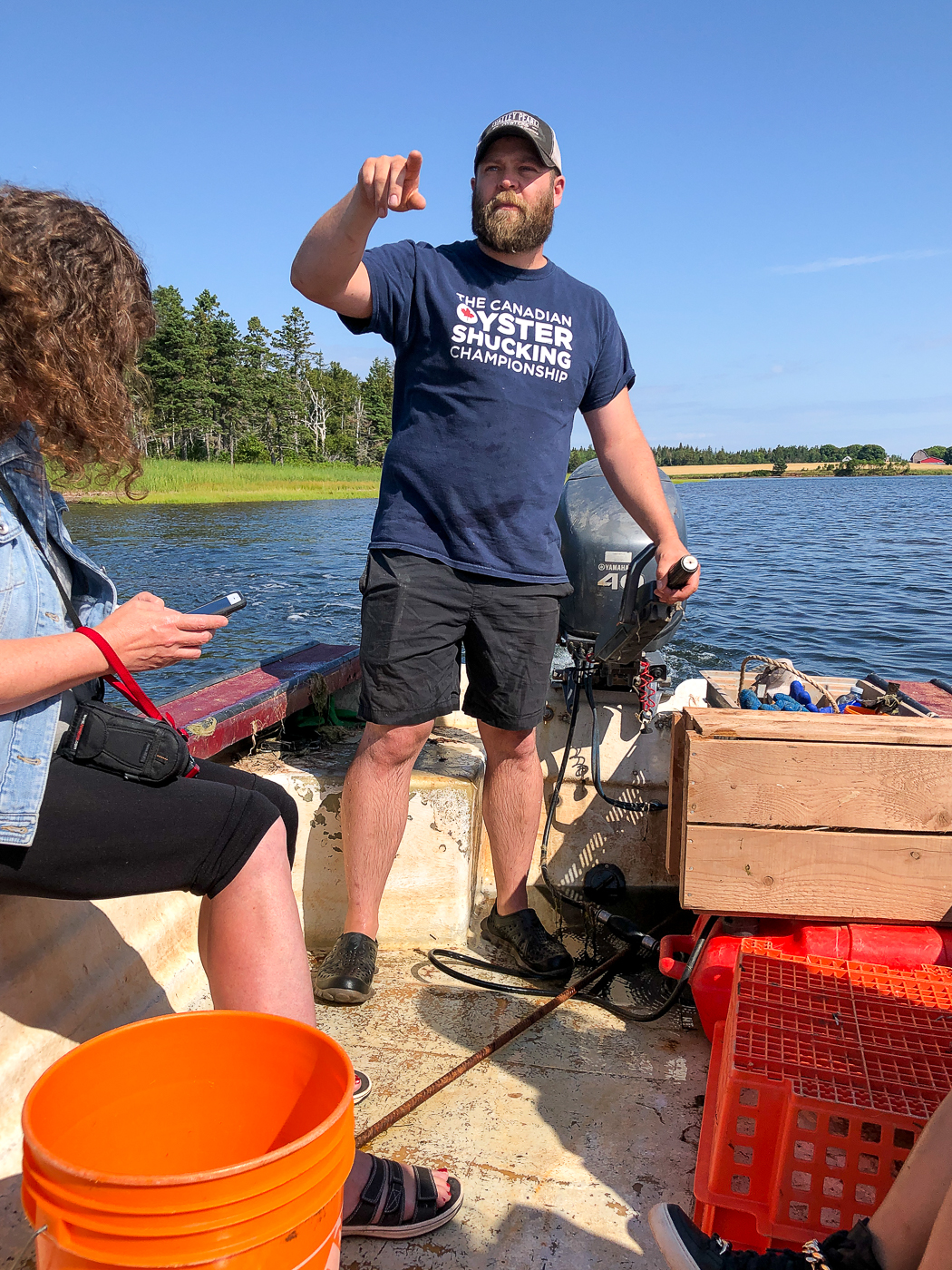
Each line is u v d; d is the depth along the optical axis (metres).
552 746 3.12
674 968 2.22
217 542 18.75
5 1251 1.43
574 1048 2.19
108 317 1.30
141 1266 0.93
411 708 2.29
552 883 3.14
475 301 2.26
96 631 1.27
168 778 1.38
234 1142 1.28
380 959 2.61
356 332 2.29
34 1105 1.04
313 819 2.61
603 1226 1.65
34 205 1.26
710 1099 1.87
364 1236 1.60
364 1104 1.95
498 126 2.17
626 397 2.60
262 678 3.01
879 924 2.11
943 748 2.01
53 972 1.79
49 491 1.46
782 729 2.03
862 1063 1.58
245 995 1.43
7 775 1.26
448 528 2.29
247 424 93.62
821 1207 1.50
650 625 2.53
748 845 2.06
